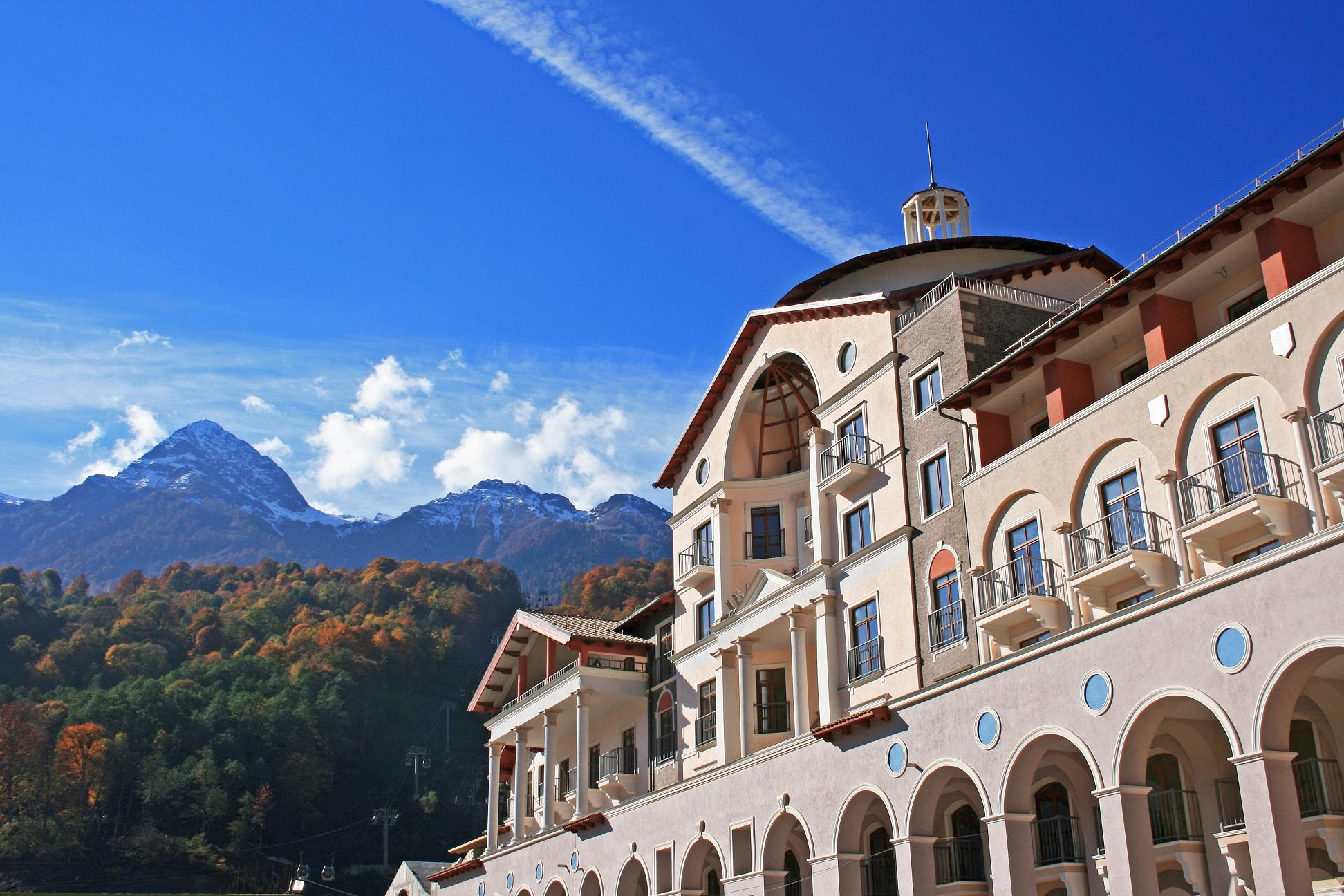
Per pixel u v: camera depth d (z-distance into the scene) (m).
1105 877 26.92
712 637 43.62
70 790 105.44
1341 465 21.92
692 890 37.72
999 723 25.59
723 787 36.34
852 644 36.44
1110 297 27.98
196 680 128.50
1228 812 25.12
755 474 45.97
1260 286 26.14
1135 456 27.31
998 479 31.25
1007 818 24.91
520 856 51.00
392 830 117.69
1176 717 23.98
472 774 129.00
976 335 34.25
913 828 27.81
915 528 34.62
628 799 47.88
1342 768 23.08
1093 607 27.75
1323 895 23.70
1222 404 25.34
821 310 40.59
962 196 48.22
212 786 109.38
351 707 127.62
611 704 50.84
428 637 148.38
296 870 108.75
